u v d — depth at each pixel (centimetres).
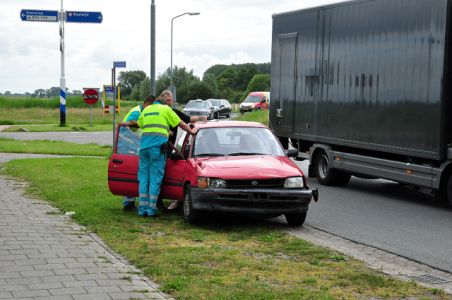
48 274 664
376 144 1386
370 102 1404
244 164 1005
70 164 1808
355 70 1461
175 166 1064
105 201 1176
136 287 627
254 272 702
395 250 866
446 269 762
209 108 5338
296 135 1725
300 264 745
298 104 1714
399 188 1571
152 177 1055
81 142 2830
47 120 4966
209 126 1127
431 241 931
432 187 1227
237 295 600
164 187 1080
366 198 1383
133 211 1105
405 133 1288
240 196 959
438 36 1191
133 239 869
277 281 665
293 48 1738
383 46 1359
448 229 1029
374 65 1390
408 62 1278
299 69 1709
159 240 875
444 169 1203
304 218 1014
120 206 1140
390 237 958
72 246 803
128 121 1096
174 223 1011
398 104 1309
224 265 732
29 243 810
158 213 1095
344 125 1505
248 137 1116
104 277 659
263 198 962
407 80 1280
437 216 1157
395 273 734
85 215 1030
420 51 1242
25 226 923
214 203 962
